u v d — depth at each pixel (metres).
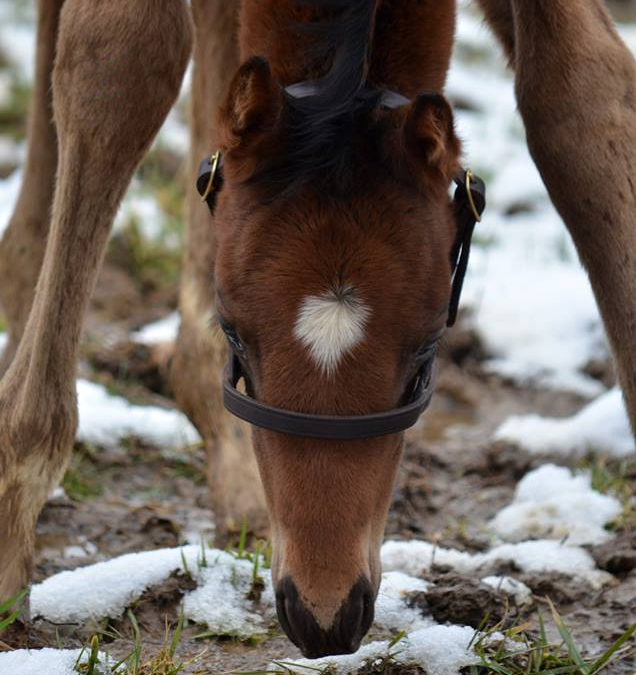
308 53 3.72
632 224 3.97
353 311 3.36
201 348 5.54
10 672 4.07
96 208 4.20
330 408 3.37
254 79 3.45
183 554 4.82
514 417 7.47
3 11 14.64
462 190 3.81
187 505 6.17
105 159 4.16
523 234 10.05
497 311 8.75
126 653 4.41
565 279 9.20
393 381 3.42
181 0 4.14
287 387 3.38
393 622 4.62
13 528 4.28
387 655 4.23
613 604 4.90
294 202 3.44
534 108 4.02
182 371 5.63
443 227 3.55
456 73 13.56
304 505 3.43
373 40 3.84
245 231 3.48
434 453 6.86
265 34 3.94
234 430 5.46
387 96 3.69
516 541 5.74
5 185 10.14
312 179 3.45
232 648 4.48
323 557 3.42
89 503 6.05
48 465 4.28
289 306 3.38
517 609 4.84
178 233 9.53
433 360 3.83
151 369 7.63
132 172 4.27
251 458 5.41
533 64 4.00
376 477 3.49
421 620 4.64
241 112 3.46
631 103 4.00
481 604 4.65
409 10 3.86
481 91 13.14
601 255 4.01
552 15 3.93
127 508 6.02
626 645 4.53
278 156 3.50
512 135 11.98
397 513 6.09
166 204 10.02
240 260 3.46
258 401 3.47
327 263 3.38
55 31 5.75
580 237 4.05
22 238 5.91
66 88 4.19
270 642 4.52
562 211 4.08
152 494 6.28
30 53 13.35
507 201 10.52
